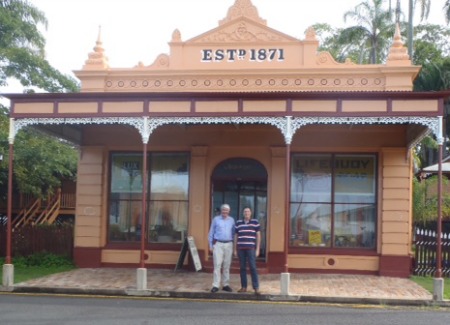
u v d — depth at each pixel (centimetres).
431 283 1482
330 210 1675
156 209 1734
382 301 1227
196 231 1677
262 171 1700
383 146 1639
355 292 1312
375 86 1627
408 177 1631
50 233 1822
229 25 1712
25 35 2000
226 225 1311
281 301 1248
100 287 1330
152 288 1330
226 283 1304
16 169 2034
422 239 1731
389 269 1609
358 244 1662
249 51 1698
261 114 1342
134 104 1380
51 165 2025
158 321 991
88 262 1712
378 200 1648
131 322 979
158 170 1744
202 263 1661
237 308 1148
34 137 1958
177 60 1716
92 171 1736
